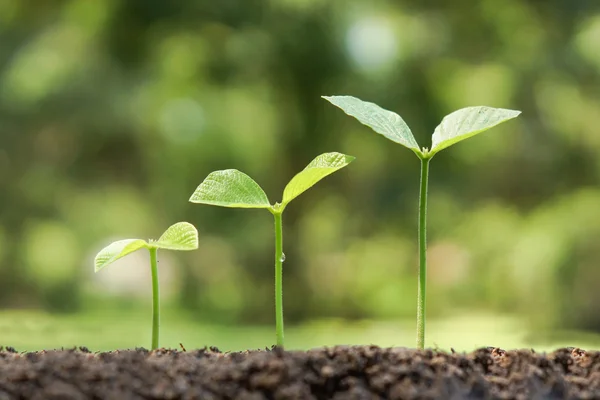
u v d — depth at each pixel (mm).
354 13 3156
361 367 688
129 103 3232
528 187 3266
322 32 3070
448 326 2338
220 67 3154
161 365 702
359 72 3111
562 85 3301
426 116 3186
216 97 3256
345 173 3162
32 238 3410
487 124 727
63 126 3340
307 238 3096
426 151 732
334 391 680
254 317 2951
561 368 718
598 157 3291
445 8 3355
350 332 2121
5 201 3406
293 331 2125
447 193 3213
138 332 1746
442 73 3242
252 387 678
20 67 3344
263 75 3150
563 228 2738
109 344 1449
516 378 697
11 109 3355
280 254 745
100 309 3119
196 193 733
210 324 2484
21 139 3400
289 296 3008
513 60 3309
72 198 3422
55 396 669
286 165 3229
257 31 3094
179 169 3275
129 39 3219
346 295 3037
